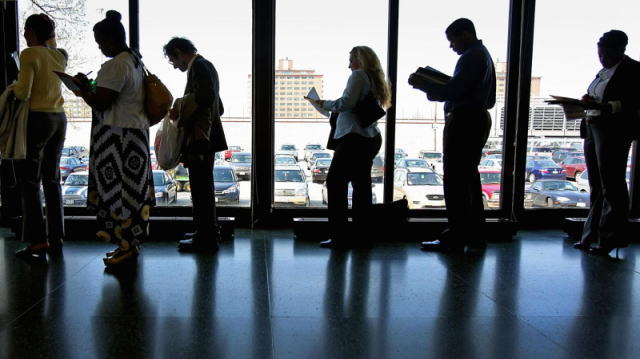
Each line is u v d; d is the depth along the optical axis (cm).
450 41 300
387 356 161
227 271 257
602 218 305
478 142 294
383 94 303
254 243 323
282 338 174
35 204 262
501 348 169
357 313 199
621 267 276
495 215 383
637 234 346
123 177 242
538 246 326
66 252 291
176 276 246
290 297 218
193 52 281
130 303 206
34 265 262
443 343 172
